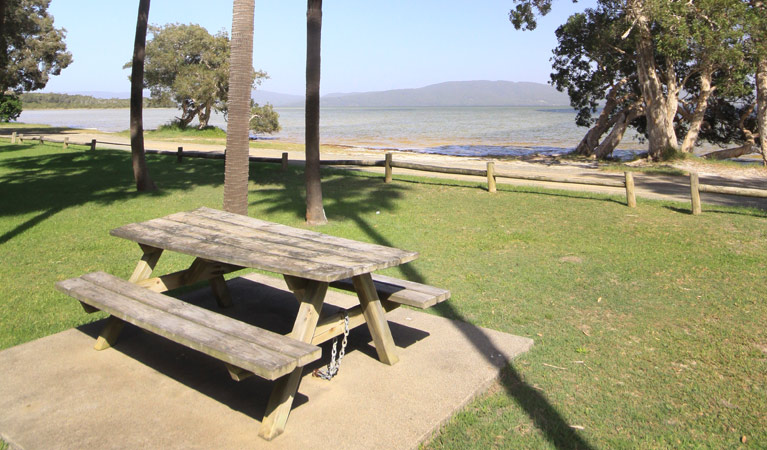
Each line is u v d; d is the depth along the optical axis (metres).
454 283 6.06
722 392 3.70
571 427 3.29
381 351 4.02
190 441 3.09
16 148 23.55
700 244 7.59
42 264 6.75
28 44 43.28
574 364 4.12
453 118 118.75
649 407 3.51
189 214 5.21
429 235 8.27
